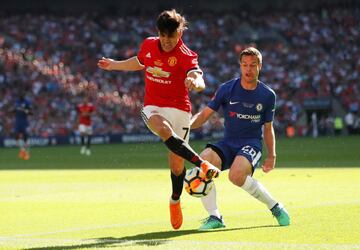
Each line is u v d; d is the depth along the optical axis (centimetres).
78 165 5141
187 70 1812
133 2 12462
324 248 1551
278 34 12231
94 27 11975
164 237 1798
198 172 1867
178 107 1867
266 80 11288
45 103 10269
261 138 2031
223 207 2428
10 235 1908
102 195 2967
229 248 1566
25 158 6275
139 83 10862
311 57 11769
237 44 12006
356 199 2573
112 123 10294
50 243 1723
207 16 12438
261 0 12644
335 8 12481
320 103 10781
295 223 1973
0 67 10644
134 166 4844
